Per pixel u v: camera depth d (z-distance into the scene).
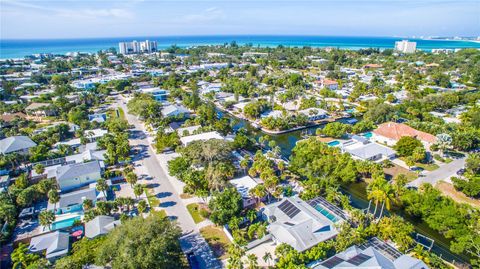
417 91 160.12
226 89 179.12
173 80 195.62
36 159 86.19
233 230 55.72
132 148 99.38
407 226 53.12
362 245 51.44
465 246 50.94
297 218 57.28
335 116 132.88
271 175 70.62
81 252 47.81
